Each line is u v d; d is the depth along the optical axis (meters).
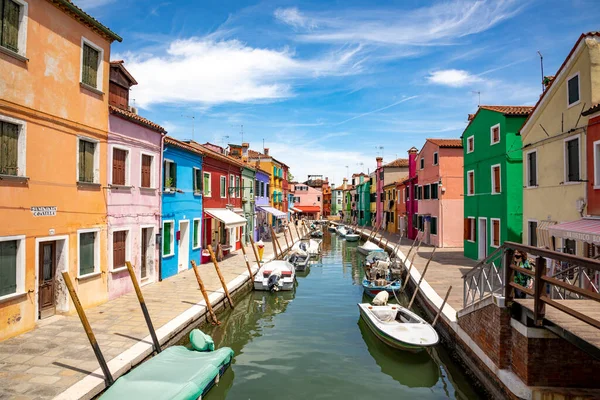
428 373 8.64
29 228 8.41
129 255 12.33
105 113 11.04
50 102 8.99
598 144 10.32
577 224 10.16
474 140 20.06
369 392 7.71
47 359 7.02
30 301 8.45
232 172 23.88
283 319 12.53
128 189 12.25
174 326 9.12
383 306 11.54
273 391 7.68
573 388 6.01
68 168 9.60
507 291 6.73
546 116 12.99
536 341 6.09
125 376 6.40
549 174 12.80
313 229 53.59
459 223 26.39
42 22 8.77
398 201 39.31
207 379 6.87
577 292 4.90
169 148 15.31
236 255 22.72
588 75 10.69
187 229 17.19
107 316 9.75
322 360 9.22
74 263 9.84
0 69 7.70
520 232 16.42
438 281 14.72
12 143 8.06
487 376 7.26
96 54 10.77
